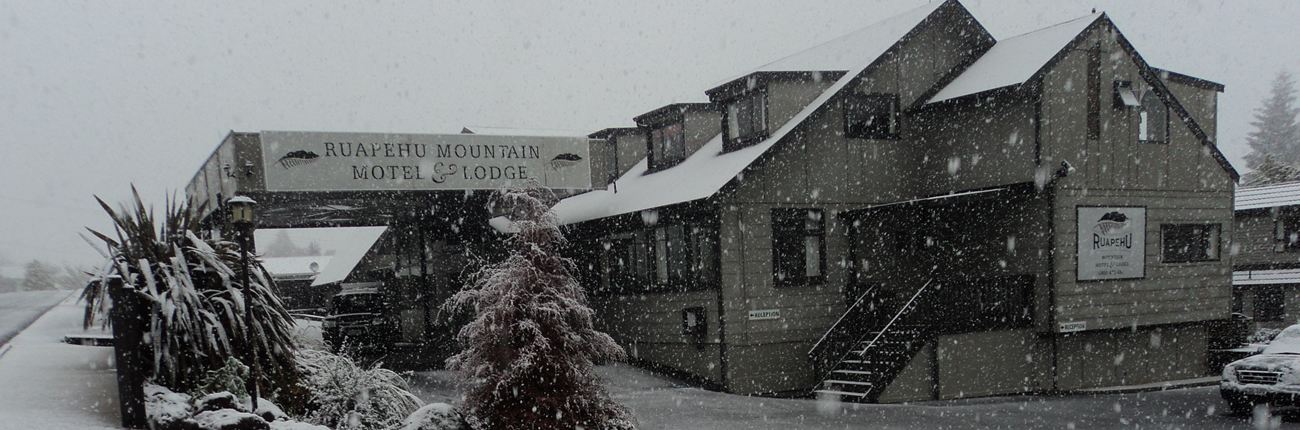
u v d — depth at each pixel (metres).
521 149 16.14
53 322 14.17
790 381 16.67
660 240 18.45
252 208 7.90
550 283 9.01
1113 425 11.45
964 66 18.80
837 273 17.36
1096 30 16.83
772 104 17.28
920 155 18.44
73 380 7.86
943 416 12.48
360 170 14.70
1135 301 17.23
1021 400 14.91
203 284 8.02
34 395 7.06
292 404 8.00
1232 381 12.37
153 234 7.80
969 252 17.59
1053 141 15.98
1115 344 17.45
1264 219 28.22
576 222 20.72
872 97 18.00
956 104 17.58
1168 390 16.61
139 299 7.17
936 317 15.66
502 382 8.45
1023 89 15.80
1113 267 16.88
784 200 16.81
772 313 16.55
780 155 16.80
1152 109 17.89
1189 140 18.42
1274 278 26.92
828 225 17.31
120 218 7.71
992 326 15.98
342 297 24.83
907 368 14.94
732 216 16.19
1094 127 16.73
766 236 16.58
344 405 8.28
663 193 18.00
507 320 8.70
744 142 17.84
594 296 21.08
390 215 22.73
